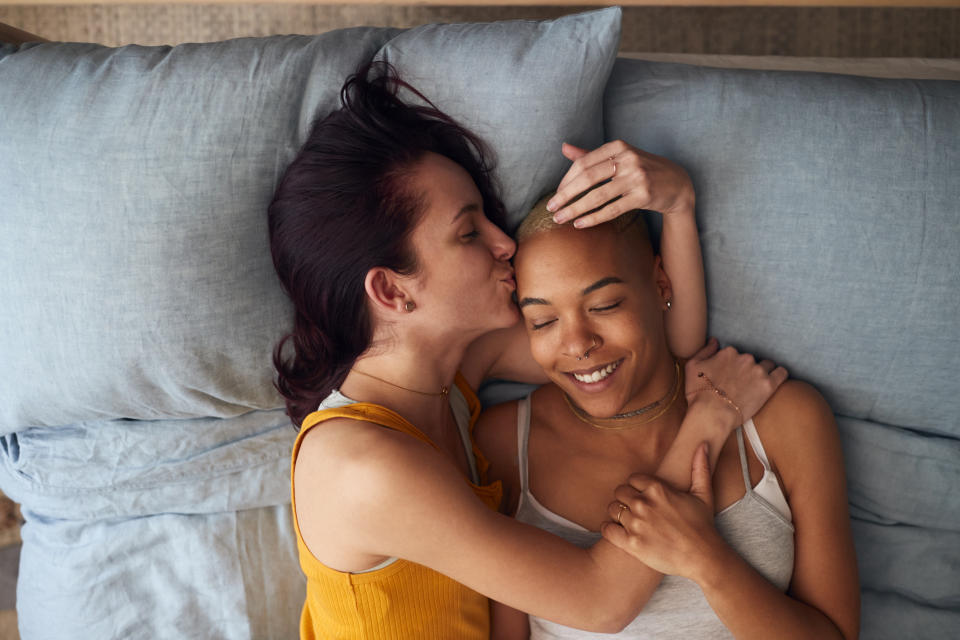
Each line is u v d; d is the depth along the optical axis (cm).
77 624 121
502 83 106
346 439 92
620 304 99
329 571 96
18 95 109
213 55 110
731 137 112
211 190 107
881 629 123
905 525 124
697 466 99
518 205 113
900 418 120
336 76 112
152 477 122
